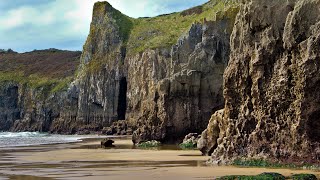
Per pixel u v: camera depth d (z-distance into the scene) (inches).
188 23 5187.0
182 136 2901.1
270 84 1318.9
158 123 2903.5
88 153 2047.2
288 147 1238.3
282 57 1307.8
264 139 1304.1
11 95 7204.7
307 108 1201.4
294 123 1231.5
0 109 7126.0
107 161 1601.9
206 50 3289.9
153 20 5846.5
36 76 7509.8
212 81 3100.4
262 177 966.4
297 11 1264.8
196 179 1030.4
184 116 2923.2
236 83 1429.6
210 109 3019.2
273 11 1366.9
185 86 2952.8
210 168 1256.8
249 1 1439.5
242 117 1386.6
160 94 2925.7
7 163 1572.3
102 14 6141.7
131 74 5073.8
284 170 1149.1
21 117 6919.3
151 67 4407.0
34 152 2176.4
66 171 1278.3
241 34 1445.6
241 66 1414.9
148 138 2888.8
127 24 5949.8
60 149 2416.3
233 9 3553.2
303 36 1250.0
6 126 7052.2
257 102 1343.5
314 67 1190.9
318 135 1197.7
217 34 3408.0
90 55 6038.4
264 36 1355.8
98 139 3777.1
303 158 1194.6
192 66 3189.0
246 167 1252.5
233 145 1379.2
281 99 1272.1
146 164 1450.5
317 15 1250.0
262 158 1277.1
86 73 5831.7
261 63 1337.4
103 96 5497.1
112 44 5743.1
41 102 6496.1
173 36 4852.4
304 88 1202.0
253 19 1389.0
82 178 1098.7
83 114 5713.6
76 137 4306.1
